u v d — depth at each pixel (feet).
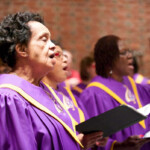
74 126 8.16
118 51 12.16
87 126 7.73
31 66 7.51
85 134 8.21
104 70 12.44
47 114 7.52
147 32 29.50
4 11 27.22
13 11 27.30
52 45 7.63
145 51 29.35
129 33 29.22
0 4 27.22
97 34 28.78
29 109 7.20
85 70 18.04
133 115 7.38
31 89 7.47
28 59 7.41
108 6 29.04
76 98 11.41
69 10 28.43
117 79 12.73
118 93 12.23
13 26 7.34
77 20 28.53
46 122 7.31
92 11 28.81
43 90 7.94
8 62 7.57
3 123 6.72
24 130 6.78
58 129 7.48
